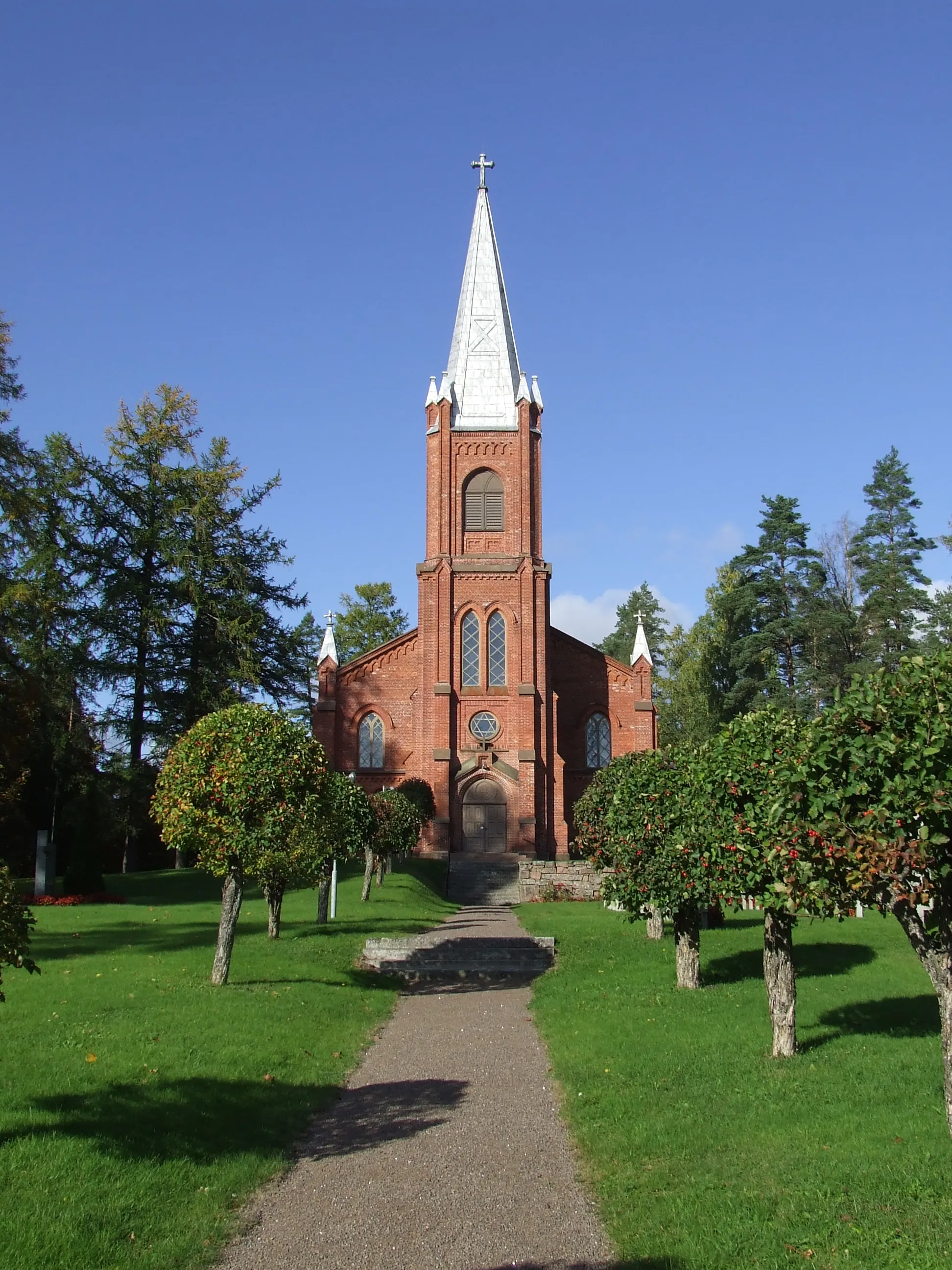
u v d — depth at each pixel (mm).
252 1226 10062
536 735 55781
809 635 68938
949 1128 10172
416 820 42938
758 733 16625
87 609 54469
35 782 48656
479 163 66625
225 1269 9117
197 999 19438
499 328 62594
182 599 56594
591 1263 9039
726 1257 8523
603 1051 16406
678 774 20734
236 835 20969
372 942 28844
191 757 21719
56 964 22953
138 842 57812
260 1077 14961
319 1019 19312
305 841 23969
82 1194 10008
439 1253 9375
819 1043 15469
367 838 34125
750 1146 11148
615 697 59938
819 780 10797
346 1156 12156
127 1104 12750
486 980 26156
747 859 15188
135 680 54906
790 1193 9664
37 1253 8812
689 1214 9508
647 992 20922
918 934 10305
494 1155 12109
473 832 55562
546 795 55938
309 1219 10227
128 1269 8820
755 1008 18391
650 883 20484
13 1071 13930
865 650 66125
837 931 26875
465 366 61594
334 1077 15867
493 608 57469
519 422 59750
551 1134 12883
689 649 82875
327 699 58281
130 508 56281
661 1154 11352
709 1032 16828
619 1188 10578
